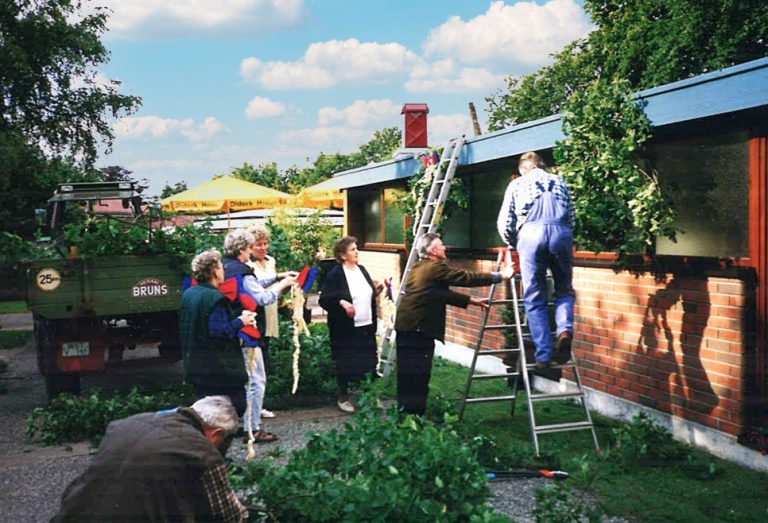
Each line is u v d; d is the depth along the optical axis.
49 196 28.48
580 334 7.63
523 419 7.09
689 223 6.32
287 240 10.23
